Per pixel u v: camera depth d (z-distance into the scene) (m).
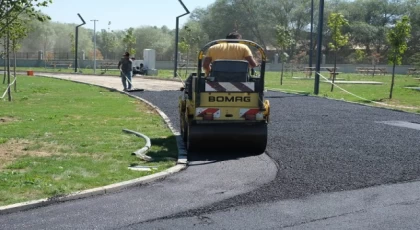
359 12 71.69
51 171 7.53
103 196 6.57
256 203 6.34
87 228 5.44
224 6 72.75
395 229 5.44
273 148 9.89
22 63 57.75
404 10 69.81
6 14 9.38
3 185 6.72
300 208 6.14
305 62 64.88
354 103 18.64
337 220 5.72
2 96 18.95
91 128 11.86
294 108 16.69
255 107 9.32
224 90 9.23
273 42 74.31
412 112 16.09
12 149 9.23
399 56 21.27
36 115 14.06
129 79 22.92
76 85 26.56
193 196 6.62
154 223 5.61
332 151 9.56
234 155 9.32
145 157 8.70
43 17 9.94
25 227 5.44
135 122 13.05
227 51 9.54
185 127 10.11
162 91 22.97
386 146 10.06
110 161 8.35
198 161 8.79
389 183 7.28
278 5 71.50
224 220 5.72
